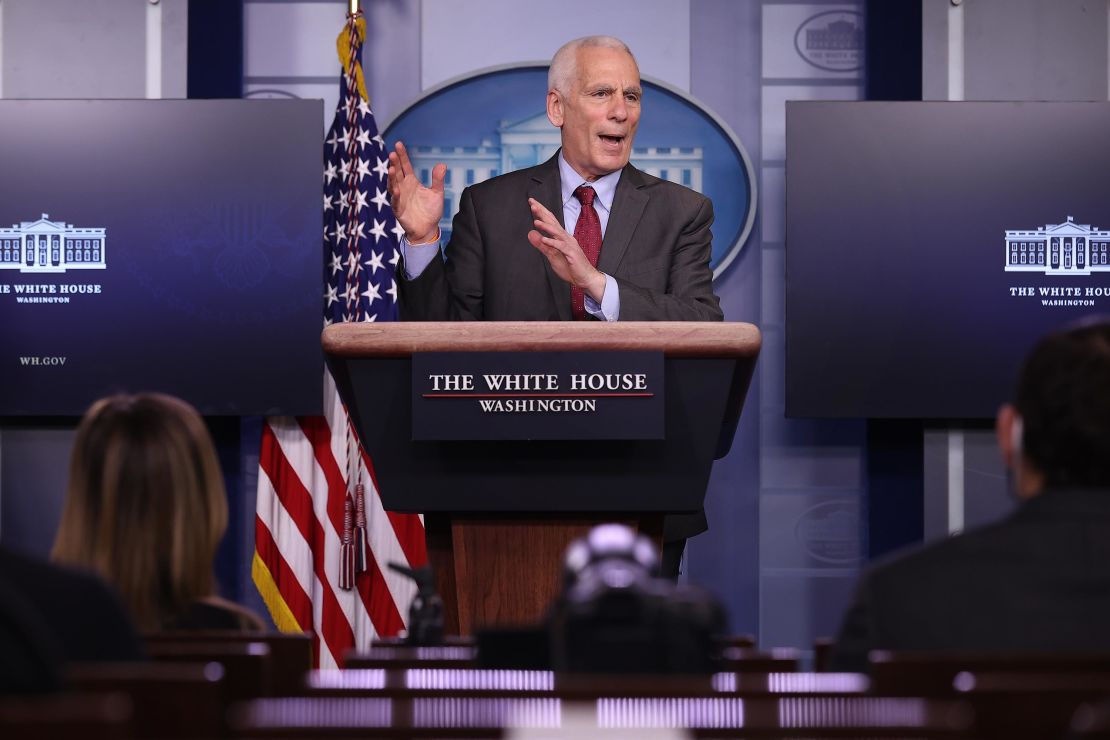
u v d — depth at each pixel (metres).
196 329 7.14
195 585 2.76
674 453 3.20
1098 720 1.21
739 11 7.47
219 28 7.42
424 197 4.25
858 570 7.39
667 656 1.70
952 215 7.11
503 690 1.69
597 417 3.12
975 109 7.13
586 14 7.48
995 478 7.35
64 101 7.19
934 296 7.10
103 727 1.23
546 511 3.22
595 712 1.50
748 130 7.45
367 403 3.20
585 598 1.68
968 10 7.44
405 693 1.73
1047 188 7.12
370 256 6.76
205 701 1.50
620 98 5.70
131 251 7.17
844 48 7.48
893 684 1.63
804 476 7.42
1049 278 7.12
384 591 7.00
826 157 7.10
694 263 5.61
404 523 7.03
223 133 7.16
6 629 1.46
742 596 7.40
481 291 5.59
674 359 3.18
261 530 7.05
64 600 1.92
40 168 7.18
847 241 7.10
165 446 2.74
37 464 7.36
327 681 1.82
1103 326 2.19
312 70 7.46
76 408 7.17
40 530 7.34
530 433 3.12
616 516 3.24
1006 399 7.11
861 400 7.09
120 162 7.18
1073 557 2.05
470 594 3.23
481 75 7.40
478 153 7.42
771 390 7.44
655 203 5.68
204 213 7.16
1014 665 1.63
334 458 7.16
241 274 7.14
